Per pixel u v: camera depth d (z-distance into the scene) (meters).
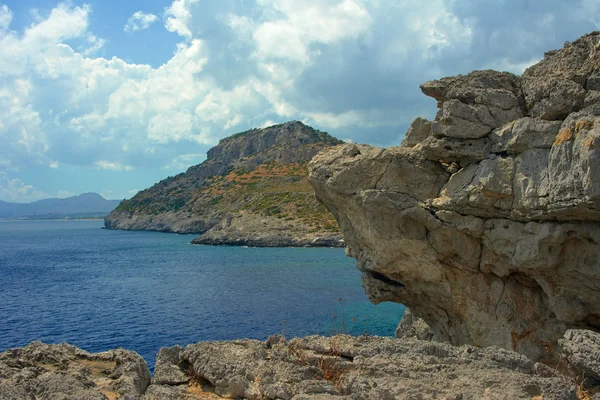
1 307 44.59
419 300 20.58
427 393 8.54
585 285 15.28
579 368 10.39
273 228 119.69
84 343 32.53
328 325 36.38
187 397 9.78
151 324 37.59
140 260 87.44
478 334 18.12
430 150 17.36
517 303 17.30
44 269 75.75
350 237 21.00
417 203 17.73
